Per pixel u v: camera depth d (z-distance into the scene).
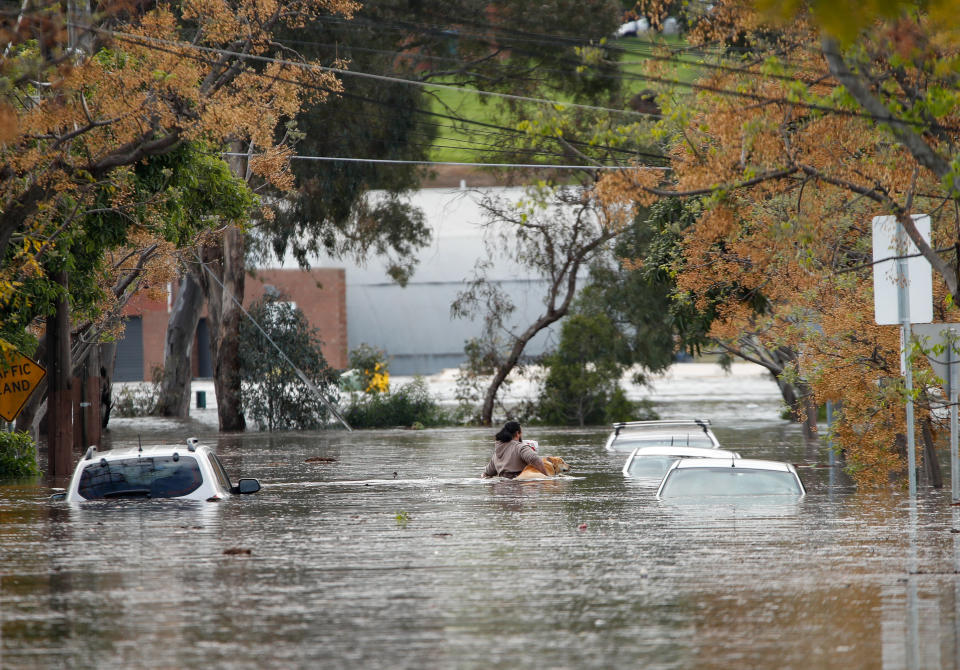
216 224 72.62
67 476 70.88
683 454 62.12
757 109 40.88
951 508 45.44
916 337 46.31
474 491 55.00
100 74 51.09
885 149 42.72
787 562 32.50
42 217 56.25
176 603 27.33
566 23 112.31
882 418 56.69
